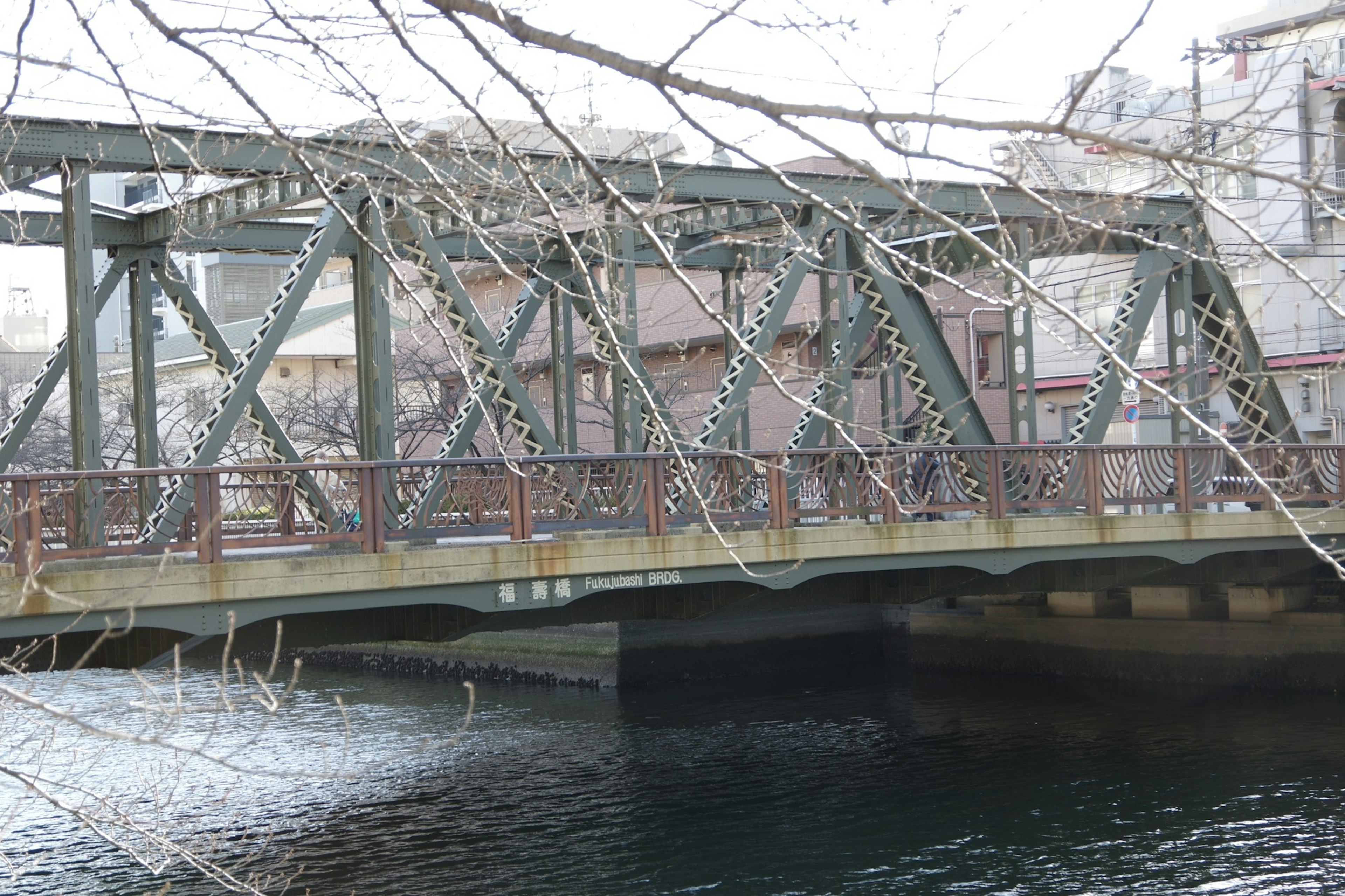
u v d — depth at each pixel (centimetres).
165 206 1808
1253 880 1448
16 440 1855
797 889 1445
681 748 2170
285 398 4238
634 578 1466
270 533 1582
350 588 1291
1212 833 1605
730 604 1647
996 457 1758
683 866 1531
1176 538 1898
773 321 1823
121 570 1168
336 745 2206
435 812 1775
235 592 1228
